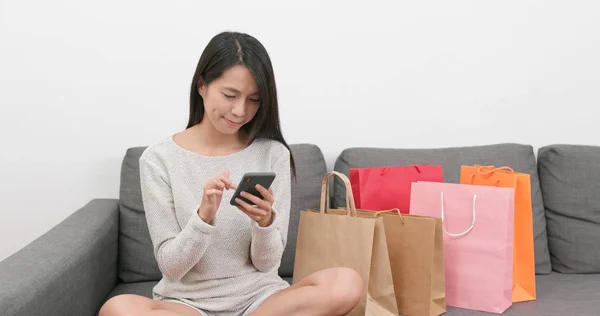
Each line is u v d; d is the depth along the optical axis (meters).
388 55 2.19
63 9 1.99
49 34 1.99
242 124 1.44
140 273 1.83
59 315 1.29
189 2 2.06
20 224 2.01
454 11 2.21
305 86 2.15
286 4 2.12
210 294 1.39
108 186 2.05
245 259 1.46
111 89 2.03
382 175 1.79
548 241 2.02
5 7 1.96
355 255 1.48
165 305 1.29
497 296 1.60
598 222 1.97
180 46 2.06
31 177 2.01
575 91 2.28
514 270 1.69
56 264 1.31
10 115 1.98
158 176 1.46
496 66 2.24
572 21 2.26
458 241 1.67
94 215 1.75
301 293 1.27
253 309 1.36
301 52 2.14
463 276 1.65
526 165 2.04
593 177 2.00
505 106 2.25
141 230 1.84
